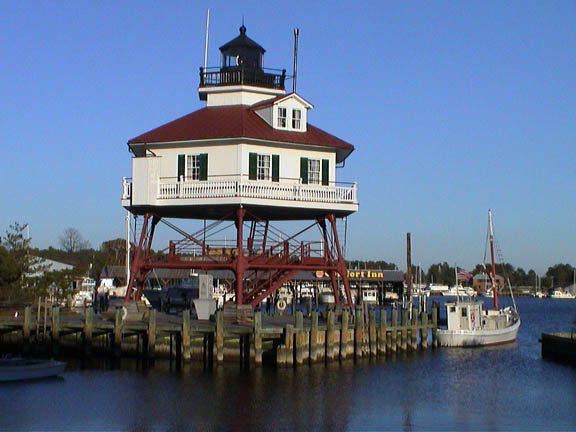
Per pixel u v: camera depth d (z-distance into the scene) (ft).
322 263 164.45
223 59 180.45
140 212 166.09
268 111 166.30
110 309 160.45
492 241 230.27
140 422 100.99
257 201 154.81
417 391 125.39
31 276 235.20
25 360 129.08
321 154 166.50
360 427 101.35
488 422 106.01
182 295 202.39
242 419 103.45
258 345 133.69
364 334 153.58
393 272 338.95
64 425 99.25
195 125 164.86
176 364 138.62
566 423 105.91
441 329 196.75
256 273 180.55
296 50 176.04
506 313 220.64
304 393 118.93
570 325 325.21
